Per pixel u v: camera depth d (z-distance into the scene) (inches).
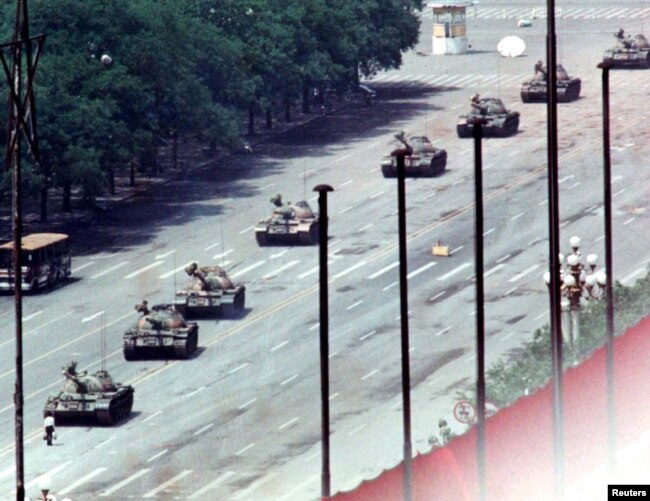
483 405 6003.9
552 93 6491.1
